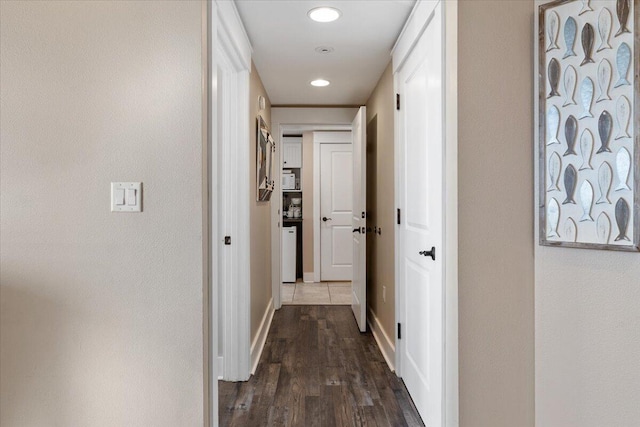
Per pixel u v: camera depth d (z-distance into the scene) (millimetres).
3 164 1509
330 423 2088
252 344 2791
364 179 3582
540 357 1557
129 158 1518
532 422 1579
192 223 1519
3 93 1507
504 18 1566
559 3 1475
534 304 1571
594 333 1419
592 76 1398
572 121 1444
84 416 1529
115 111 1517
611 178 1354
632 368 1335
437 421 1816
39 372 1523
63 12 1514
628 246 1316
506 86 1566
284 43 2598
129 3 1521
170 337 1521
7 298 1520
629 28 1314
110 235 1520
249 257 2633
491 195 1564
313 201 5898
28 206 1512
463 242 1558
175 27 1521
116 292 1521
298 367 2818
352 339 3432
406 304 2461
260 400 2328
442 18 1696
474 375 1564
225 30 1925
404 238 2502
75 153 1514
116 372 1522
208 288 1603
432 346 1898
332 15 2221
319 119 4301
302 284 5797
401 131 2551
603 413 1401
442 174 1695
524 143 1568
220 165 2568
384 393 2420
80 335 1521
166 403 1520
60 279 1516
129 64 1519
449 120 1645
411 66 2266
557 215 1483
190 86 1522
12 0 1508
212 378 1628
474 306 1562
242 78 2541
